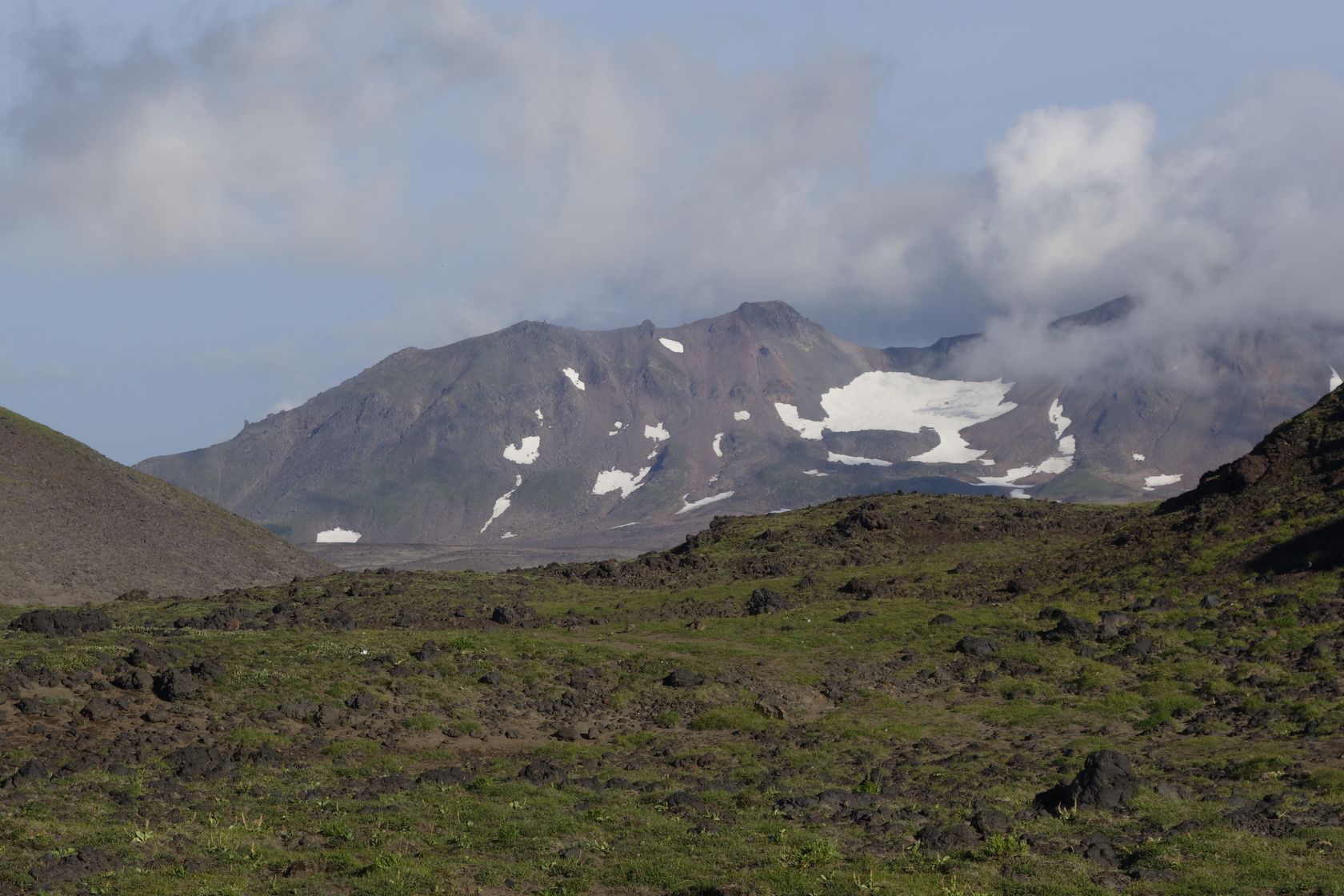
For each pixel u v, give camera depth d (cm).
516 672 7100
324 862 3762
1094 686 7050
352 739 5812
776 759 5716
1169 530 10650
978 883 3550
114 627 8162
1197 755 5541
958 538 12794
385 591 10962
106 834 3938
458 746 5956
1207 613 8194
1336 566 8475
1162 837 4019
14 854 3709
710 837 4106
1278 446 11206
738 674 7306
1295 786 4806
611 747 6088
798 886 3503
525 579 12050
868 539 12812
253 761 5328
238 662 6606
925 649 8075
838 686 7275
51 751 5138
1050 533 12650
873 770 5297
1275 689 6575
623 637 8438
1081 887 3484
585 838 4128
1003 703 6906
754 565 12012
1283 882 3516
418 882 3562
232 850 3872
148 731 5553
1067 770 5300
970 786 4984
